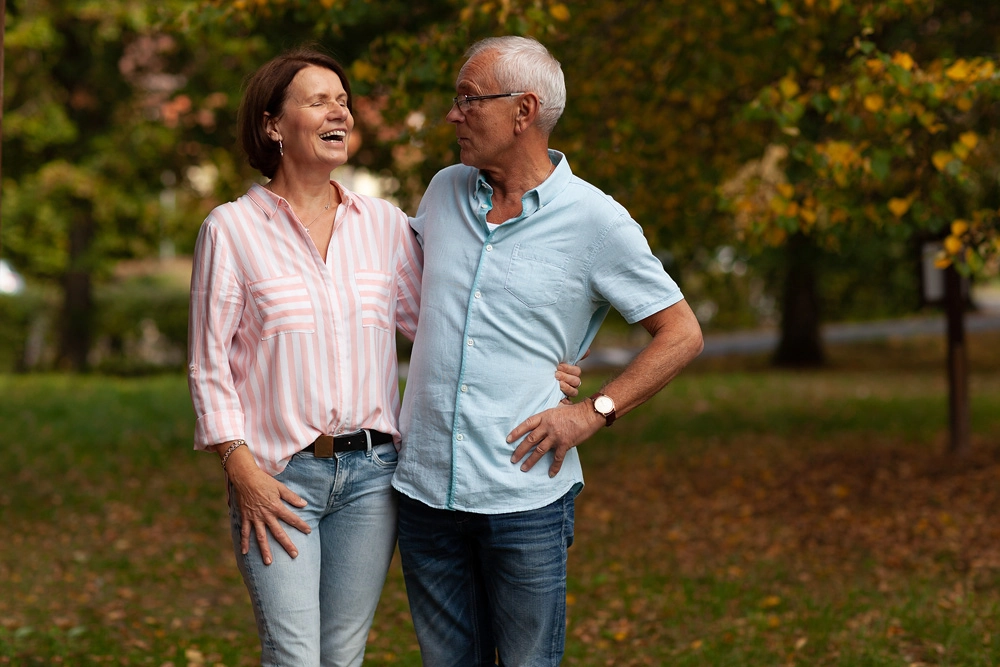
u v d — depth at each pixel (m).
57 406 11.15
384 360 2.68
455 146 5.55
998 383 14.03
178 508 7.38
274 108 2.60
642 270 2.59
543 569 2.63
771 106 4.76
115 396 12.09
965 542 5.85
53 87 14.70
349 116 2.64
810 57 5.60
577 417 2.57
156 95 15.32
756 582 5.40
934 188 5.11
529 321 2.60
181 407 11.33
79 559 6.08
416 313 2.81
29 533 6.66
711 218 7.40
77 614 5.06
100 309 19.06
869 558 5.73
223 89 12.48
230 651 4.47
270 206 2.60
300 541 2.58
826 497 7.21
